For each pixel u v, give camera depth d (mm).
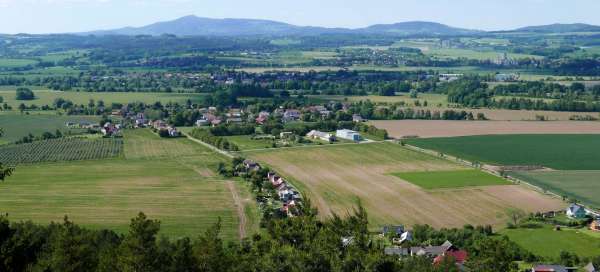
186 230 166875
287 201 195500
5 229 86438
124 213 183250
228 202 195000
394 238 161000
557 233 167500
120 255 89688
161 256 91312
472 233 162125
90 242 112188
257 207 189000
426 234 161375
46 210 185750
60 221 174125
